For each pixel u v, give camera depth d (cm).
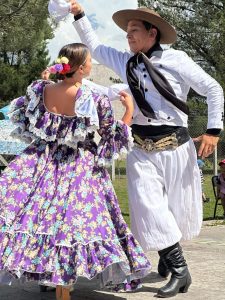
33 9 1888
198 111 2538
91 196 396
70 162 404
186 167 468
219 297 447
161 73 460
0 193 399
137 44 471
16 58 3322
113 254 379
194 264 571
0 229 387
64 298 401
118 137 413
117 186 1853
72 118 405
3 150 1057
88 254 377
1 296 461
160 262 513
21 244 377
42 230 379
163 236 451
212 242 718
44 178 400
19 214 390
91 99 400
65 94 406
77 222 380
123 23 488
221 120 457
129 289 408
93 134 417
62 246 372
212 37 2619
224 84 2525
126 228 404
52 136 406
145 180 459
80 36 514
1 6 1736
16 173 407
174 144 461
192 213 476
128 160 470
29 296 460
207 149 456
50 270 367
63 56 403
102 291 469
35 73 3303
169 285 450
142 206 456
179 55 468
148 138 462
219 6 2766
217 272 534
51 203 389
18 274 370
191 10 2773
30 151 416
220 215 1124
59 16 513
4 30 1972
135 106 468
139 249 403
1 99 3250
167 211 459
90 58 413
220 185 1071
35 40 2688
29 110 411
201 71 462
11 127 1070
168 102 461
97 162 410
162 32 473
